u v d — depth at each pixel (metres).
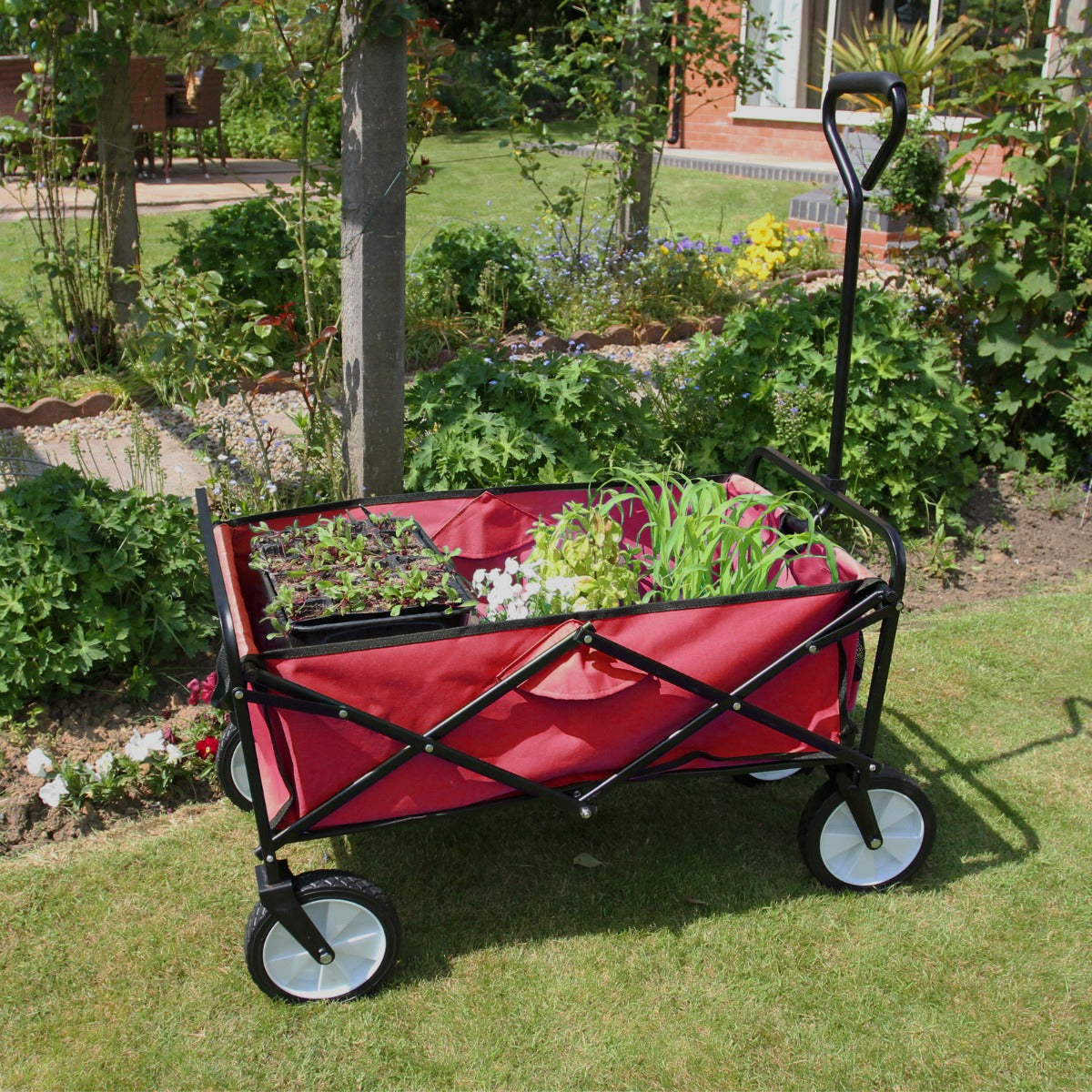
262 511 4.25
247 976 2.61
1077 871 3.01
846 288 3.08
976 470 5.04
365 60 3.60
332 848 3.04
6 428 5.53
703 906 2.87
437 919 2.80
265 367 5.66
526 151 7.58
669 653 2.54
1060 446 5.38
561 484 3.23
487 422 4.22
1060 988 2.61
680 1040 2.46
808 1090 2.34
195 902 2.83
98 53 5.52
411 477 4.18
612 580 2.77
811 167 12.44
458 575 2.94
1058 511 5.11
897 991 2.60
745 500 2.89
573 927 2.79
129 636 3.58
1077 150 4.90
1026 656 4.10
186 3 5.05
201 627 3.74
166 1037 2.44
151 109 10.30
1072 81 4.87
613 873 2.98
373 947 2.56
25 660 3.36
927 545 4.85
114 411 5.75
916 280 5.58
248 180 11.27
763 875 2.98
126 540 3.60
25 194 8.30
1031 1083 2.37
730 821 3.22
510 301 7.11
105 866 2.95
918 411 4.76
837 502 2.95
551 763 2.58
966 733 3.64
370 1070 2.37
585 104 7.86
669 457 4.83
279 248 6.28
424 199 11.55
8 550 3.46
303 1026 2.49
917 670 4.00
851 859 2.92
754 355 5.01
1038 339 5.14
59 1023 2.47
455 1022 2.50
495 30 19.48
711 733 2.69
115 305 6.17
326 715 2.36
